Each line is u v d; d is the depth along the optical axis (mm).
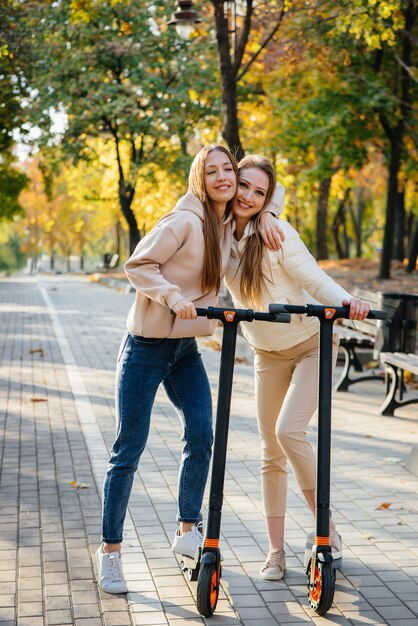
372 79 18578
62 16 22375
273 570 4391
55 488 5887
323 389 3961
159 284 3945
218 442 3920
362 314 3924
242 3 17172
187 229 4035
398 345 9047
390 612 4020
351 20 12945
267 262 4215
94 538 4887
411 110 19922
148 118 26250
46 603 4023
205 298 4203
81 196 48000
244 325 4449
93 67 26078
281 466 4477
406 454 6992
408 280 22453
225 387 3891
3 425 7918
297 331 4316
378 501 5734
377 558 4703
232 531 5102
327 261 30234
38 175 64500
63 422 8062
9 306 22266
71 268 61562
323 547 3971
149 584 4277
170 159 28234
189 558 4316
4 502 5566
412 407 8984
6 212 42750
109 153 34156
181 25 14695
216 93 22062
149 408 4195
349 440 7484
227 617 3934
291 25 15711
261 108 24000
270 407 4477
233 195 4094
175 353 4199
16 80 24969
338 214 41625
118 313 20234
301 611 4020
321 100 18781
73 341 14414
